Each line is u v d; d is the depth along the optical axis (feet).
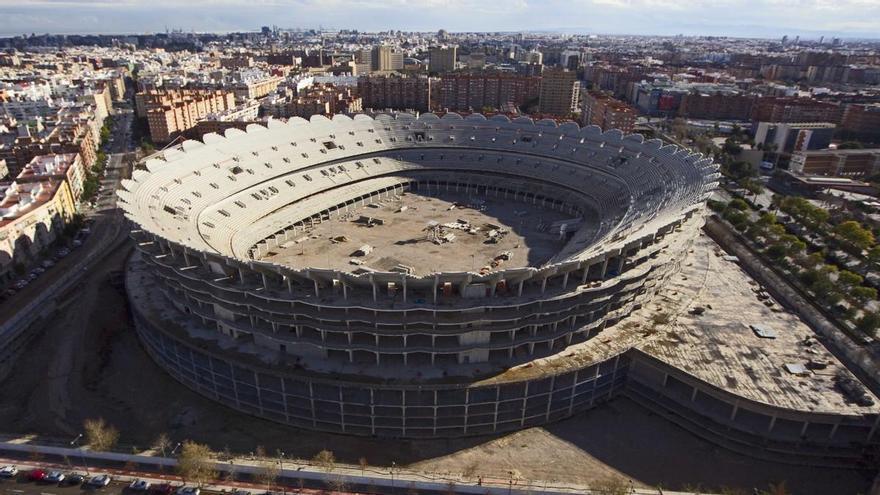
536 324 269.03
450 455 255.70
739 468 248.32
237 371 271.28
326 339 273.95
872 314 338.34
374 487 234.38
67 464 242.37
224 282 278.05
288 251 435.53
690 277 379.55
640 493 232.53
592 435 267.39
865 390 262.88
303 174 531.09
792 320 328.08
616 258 294.87
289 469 239.91
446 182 590.55
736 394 256.52
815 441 251.60
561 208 533.55
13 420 270.26
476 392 257.75
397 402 259.19
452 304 262.88
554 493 229.45
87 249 469.57
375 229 484.74
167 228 349.00
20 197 463.01
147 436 262.67
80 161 618.44
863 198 587.27
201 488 231.91
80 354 324.19
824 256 465.88
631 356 286.66
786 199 553.23
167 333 289.12
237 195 465.88
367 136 605.31
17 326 344.28
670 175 434.71
